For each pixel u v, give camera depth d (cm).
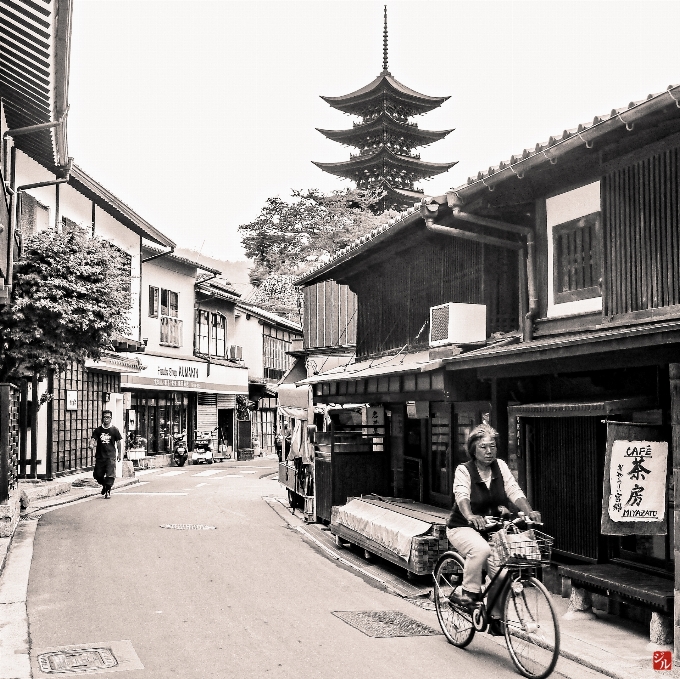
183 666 616
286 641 693
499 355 802
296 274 4531
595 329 844
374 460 1368
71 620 749
